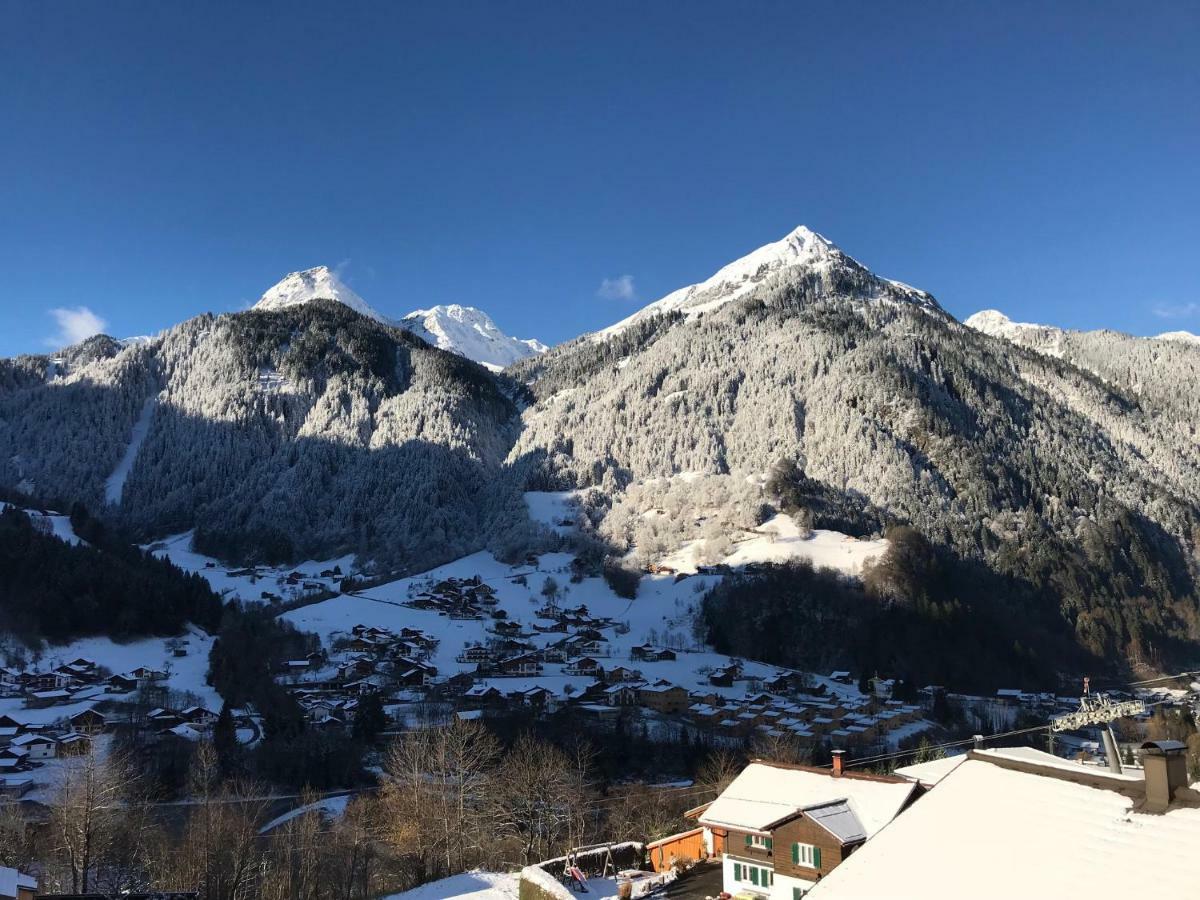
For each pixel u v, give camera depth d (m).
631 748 121.88
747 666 194.00
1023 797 30.11
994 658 198.88
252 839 71.06
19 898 41.41
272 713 129.75
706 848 56.88
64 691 148.25
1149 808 27.55
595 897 51.91
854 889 28.38
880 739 137.88
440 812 71.88
